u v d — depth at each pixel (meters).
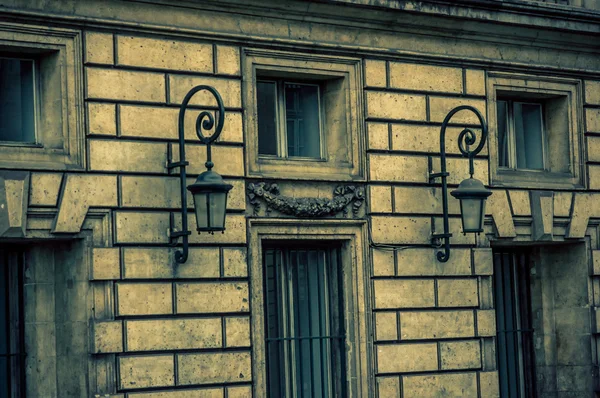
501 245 25.61
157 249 20.77
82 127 20.30
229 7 21.80
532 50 25.66
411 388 23.25
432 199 23.89
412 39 24.05
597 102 26.39
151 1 20.95
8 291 20.47
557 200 25.52
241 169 21.84
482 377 24.09
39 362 20.53
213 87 21.19
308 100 23.52
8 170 19.52
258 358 21.72
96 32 20.53
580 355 25.77
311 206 22.36
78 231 20.06
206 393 21.00
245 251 21.72
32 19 19.86
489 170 24.83
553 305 26.27
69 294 20.47
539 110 26.42
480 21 24.44
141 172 20.73
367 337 22.95
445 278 23.94
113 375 20.14
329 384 23.19
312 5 22.55
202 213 20.23
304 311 23.05
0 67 20.31
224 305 21.38
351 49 23.19
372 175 23.25
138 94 20.84
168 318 20.73
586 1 26.50
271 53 22.36
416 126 23.89
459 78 24.56
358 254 23.06
